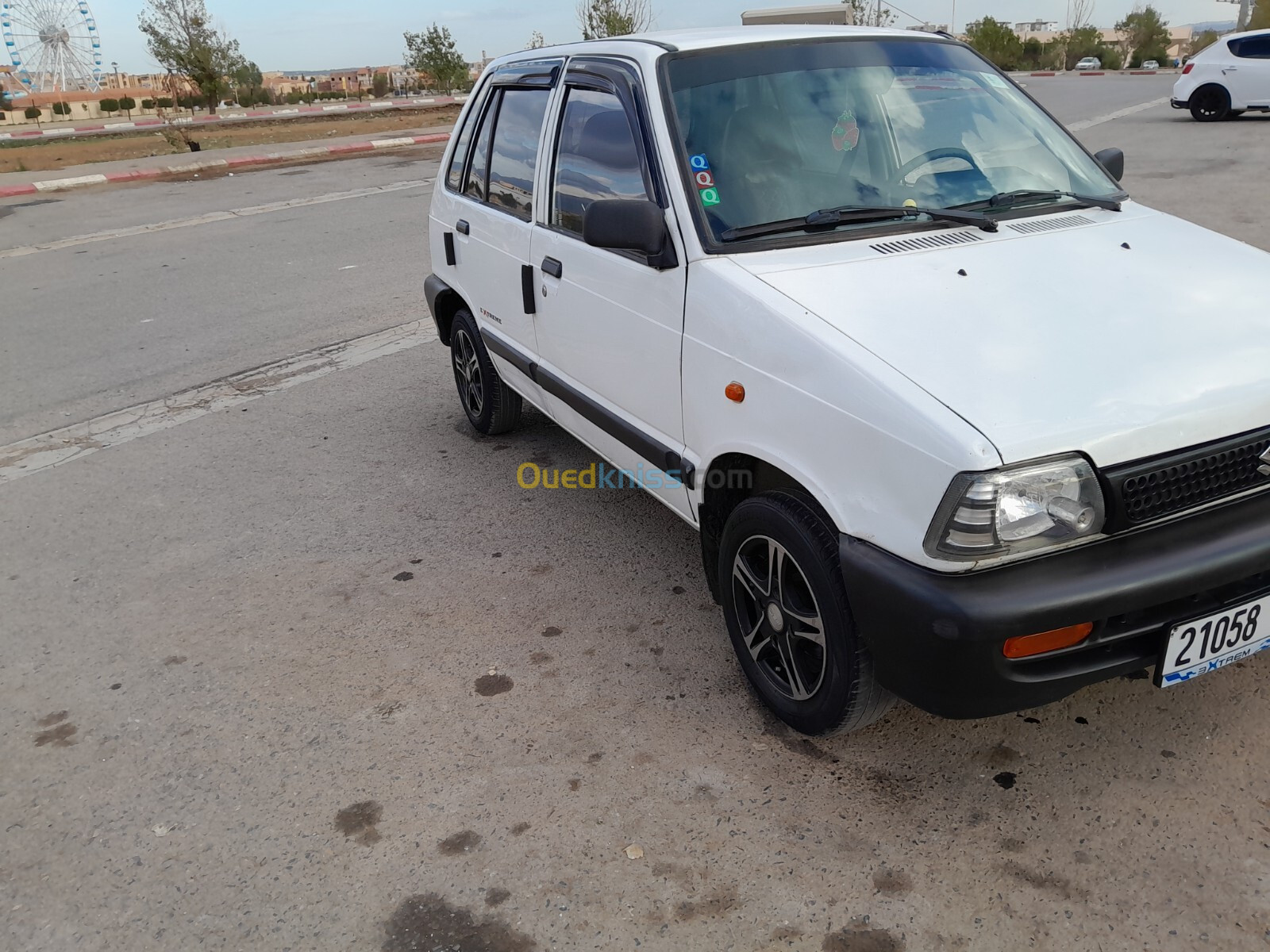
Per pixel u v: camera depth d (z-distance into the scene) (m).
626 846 2.48
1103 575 2.14
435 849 2.52
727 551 2.90
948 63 3.62
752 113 3.15
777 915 2.25
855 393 2.30
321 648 3.48
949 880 2.31
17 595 3.99
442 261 5.21
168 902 2.41
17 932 2.35
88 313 8.43
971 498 2.08
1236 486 2.32
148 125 33.41
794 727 2.82
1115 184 3.55
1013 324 2.45
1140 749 2.68
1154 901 2.21
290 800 2.73
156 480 5.07
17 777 2.91
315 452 5.32
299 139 24.98
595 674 3.23
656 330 3.07
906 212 3.02
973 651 2.11
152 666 3.44
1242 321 2.51
